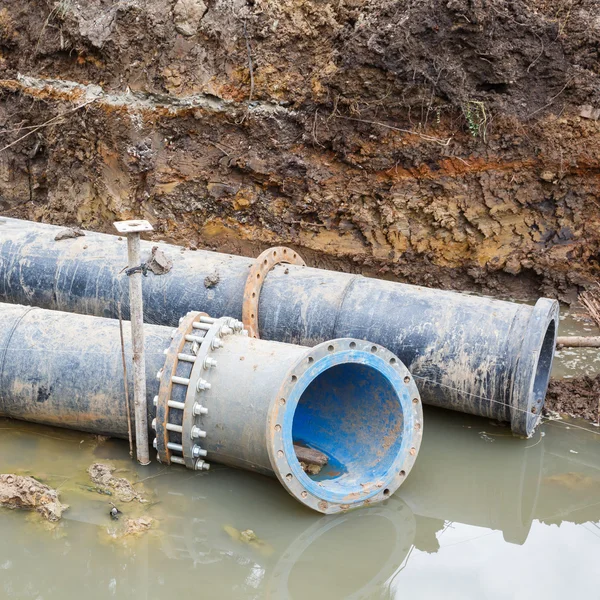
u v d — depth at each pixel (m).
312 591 5.44
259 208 7.50
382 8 7.10
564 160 7.09
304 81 7.31
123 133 7.55
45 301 6.62
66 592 5.38
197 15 7.40
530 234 7.27
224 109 7.42
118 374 5.91
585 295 7.19
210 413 5.73
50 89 7.82
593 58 7.02
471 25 6.98
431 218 7.31
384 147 7.26
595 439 6.20
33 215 7.95
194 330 5.88
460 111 7.13
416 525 5.75
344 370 6.04
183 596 5.39
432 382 6.17
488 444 6.18
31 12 7.89
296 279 6.43
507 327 6.10
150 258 6.52
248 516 5.71
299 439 6.13
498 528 5.75
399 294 6.31
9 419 6.20
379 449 5.91
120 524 5.64
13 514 5.66
